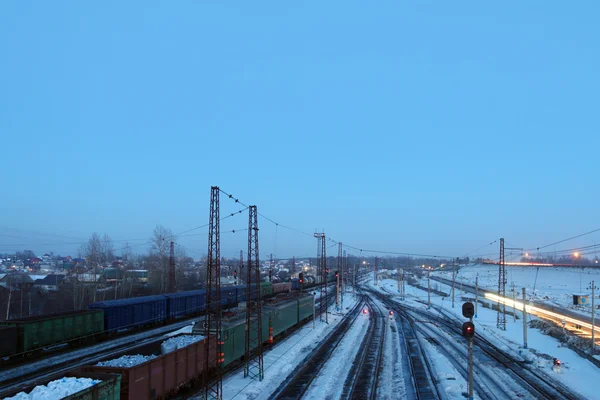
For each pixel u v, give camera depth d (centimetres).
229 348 3069
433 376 3198
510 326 5981
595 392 2794
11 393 1588
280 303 4788
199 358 2569
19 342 3133
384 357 3925
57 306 6938
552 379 3139
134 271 10081
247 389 2733
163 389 2167
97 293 7781
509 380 3105
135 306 4453
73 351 3453
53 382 1669
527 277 16500
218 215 2553
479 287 12888
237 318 3366
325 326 5853
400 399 2631
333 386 2902
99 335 3925
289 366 3459
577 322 5769
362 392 2753
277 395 2656
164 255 8625
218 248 2552
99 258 8331
